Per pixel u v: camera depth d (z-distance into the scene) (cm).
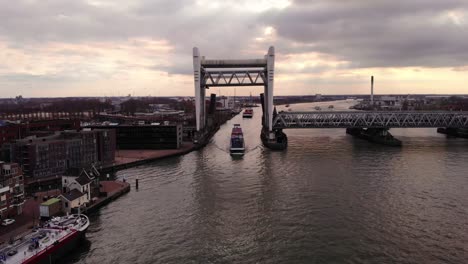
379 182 9612
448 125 17888
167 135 15788
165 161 13438
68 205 7350
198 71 17588
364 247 5844
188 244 6091
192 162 13088
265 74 18738
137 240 6294
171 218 7262
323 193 8675
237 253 5738
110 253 5841
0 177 7050
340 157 13488
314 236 6275
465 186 9169
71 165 11094
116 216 7444
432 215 7169
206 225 6862
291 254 5656
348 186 9256
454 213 7262
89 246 6097
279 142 16512
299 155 14088
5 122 15812
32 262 5122
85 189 7875
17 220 6969
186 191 9119
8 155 10431
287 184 9544
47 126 16038
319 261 5425
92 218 7350
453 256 5525
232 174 10881
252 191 8962
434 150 15012
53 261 5519
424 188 9000
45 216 7019
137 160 12962
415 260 5422
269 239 6197
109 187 9269
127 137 15925
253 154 14562
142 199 8550
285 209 7606
